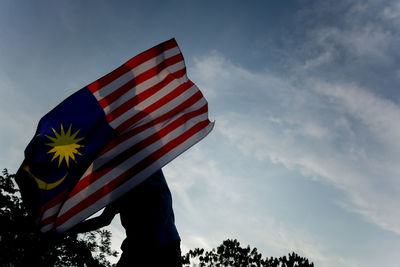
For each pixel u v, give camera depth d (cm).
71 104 235
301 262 2128
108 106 244
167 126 251
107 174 208
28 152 209
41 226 186
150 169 208
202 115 272
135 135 236
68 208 195
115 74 260
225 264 2272
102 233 1374
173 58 290
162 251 171
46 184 202
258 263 2228
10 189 1495
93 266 284
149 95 263
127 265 167
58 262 861
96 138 226
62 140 218
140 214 181
